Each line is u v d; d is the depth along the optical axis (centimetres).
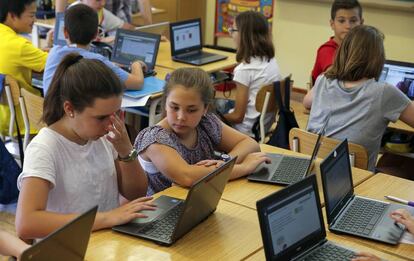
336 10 406
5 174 317
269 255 158
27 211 176
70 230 143
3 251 178
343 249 180
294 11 627
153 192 236
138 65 385
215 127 252
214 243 183
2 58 367
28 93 342
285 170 244
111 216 189
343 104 288
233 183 233
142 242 181
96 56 351
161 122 236
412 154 367
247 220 201
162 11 645
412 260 182
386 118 283
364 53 281
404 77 360
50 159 185
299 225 172
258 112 387
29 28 378
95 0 457
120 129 201
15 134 368
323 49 416
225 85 539
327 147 274
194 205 181
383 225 202
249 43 389
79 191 194
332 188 201
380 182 244
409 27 562
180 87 221
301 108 604
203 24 701
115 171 209
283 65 655
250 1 656
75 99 179
